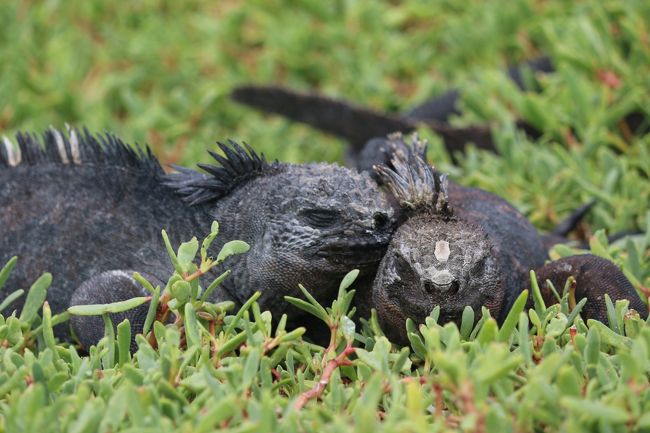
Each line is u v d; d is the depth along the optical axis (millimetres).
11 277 8594
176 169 8555
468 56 14734
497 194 10375
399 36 15445
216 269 8180
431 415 6512
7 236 8656
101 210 8594
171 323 7969
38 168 8828
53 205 8672
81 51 15422
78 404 6258
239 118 14383
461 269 7102
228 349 7195
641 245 9125
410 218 7547
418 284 7168
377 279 7531
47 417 6137
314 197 7754
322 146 13766
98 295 8023
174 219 8445
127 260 8430
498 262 7688
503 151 11430
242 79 14805
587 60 12617
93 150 8789
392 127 12766
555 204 10766
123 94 14594
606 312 7836
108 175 8688
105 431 6145
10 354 7133
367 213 7598
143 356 6973
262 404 6047
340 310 7383
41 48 15695
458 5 15547
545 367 6254
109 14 16438
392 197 8516
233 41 15625
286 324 8266
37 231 8625
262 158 8344
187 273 7500
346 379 7461
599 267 8023
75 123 14219
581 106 11930
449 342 6367
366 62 14727
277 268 7832
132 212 8547
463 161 11953
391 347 7551
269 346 7172
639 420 5969
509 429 5992
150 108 13938
